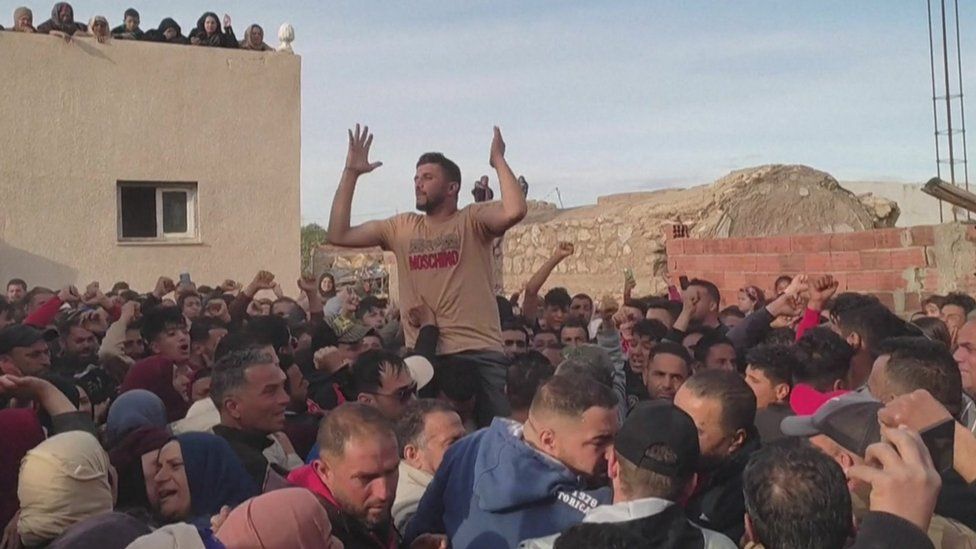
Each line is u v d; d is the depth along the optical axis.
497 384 5.71
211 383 4.35
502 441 3.64
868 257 11.30
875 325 5.18
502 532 3.48
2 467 3.86
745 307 10.40
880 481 2.53
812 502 2.63
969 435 3.03
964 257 10.45
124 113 13.83
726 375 3.83
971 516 3.30
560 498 3.46
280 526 2.87
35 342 5.64
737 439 3.72
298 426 5.23
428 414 4.28
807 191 15.28
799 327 6.69
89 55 13.60
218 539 2.89
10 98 13.21
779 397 4.71
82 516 3.26
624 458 3.06
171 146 14.10
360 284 19.66
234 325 7.15
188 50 14.17
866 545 2.46
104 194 13.73
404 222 5.93
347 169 5.93
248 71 14.52
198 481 3.79
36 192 13.38
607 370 5.21
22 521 3.26
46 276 13.44
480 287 5.75
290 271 14.83
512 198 5.52
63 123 13.51
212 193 14.35
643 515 2.94
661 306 8.75
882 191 21.06
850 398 3.51
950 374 3.76
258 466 4.05
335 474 3.47
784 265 12.34
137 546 2.79
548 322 9.16
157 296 10.22
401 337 7.84
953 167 13.24
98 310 7.84
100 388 5.61
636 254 15.41
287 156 14.78
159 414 4.34
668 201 16.09
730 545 3.04
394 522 4.02
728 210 14.78
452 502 3.72
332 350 6.00
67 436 3.35
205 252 14.32
